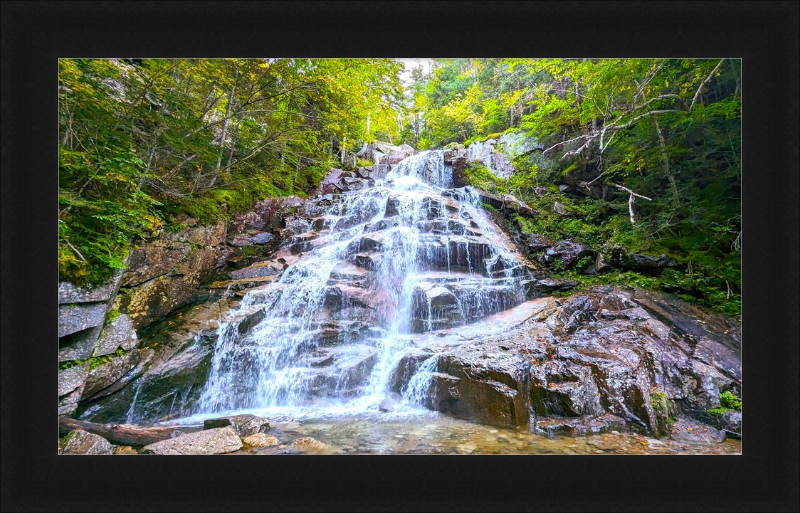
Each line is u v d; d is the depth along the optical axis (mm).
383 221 7973
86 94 3852
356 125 10055
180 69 5633
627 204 7680
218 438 2879
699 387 3705
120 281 3814
